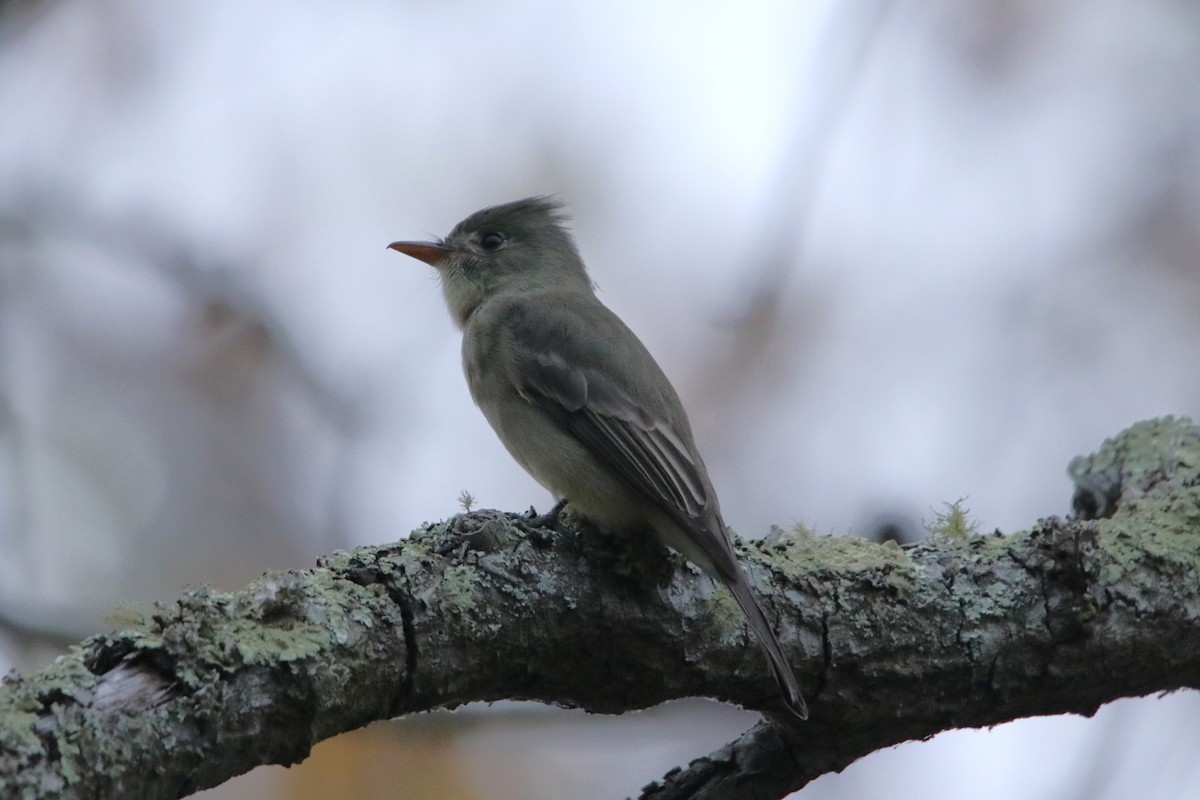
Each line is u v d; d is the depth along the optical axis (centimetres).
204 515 1109
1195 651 791
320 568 645
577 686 721
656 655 723
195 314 1157
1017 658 768
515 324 969
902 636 758
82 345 1141
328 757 1012
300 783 1008
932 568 779
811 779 798
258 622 587
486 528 687
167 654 554
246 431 1134
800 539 805
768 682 751
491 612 670
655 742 1066
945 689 771
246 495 1117
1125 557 791
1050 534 785
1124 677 787
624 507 856
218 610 580
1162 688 809
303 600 604
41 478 1097
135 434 1123
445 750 1034
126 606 579
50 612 944
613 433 894
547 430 919
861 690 760
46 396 1123
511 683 698
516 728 1015
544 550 705
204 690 551
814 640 748
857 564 773
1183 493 851
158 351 1148
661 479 843
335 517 1120
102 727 521
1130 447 941
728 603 743
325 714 595
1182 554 798
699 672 736
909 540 974
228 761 564
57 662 537
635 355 949
